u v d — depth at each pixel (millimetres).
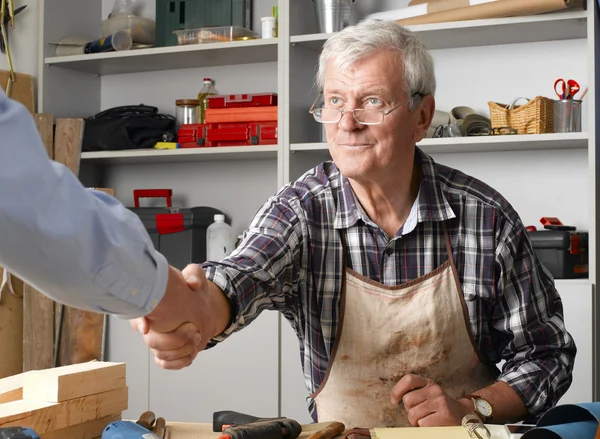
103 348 3297
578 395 2699
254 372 3029
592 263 2740
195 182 3670
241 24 3354
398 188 1657
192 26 3393
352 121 1554
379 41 1567
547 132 2854
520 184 3137
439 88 3242
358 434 1258
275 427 1266
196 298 1053
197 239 3357
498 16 2822
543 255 2807
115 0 3871
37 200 590
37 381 1299
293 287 1665
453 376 1692
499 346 1752
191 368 3131
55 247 610
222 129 3287
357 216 1674
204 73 3656
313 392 1738
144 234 719
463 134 3004
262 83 3549
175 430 1377
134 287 711
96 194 696
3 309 3393
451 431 1258
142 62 3568
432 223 1689
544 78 3094
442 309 1673
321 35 3072
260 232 1591
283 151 3131
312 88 3314
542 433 1129
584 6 2779
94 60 3531
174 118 3654
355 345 1679
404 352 1673
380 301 1669
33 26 3689
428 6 2967
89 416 1341
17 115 591
